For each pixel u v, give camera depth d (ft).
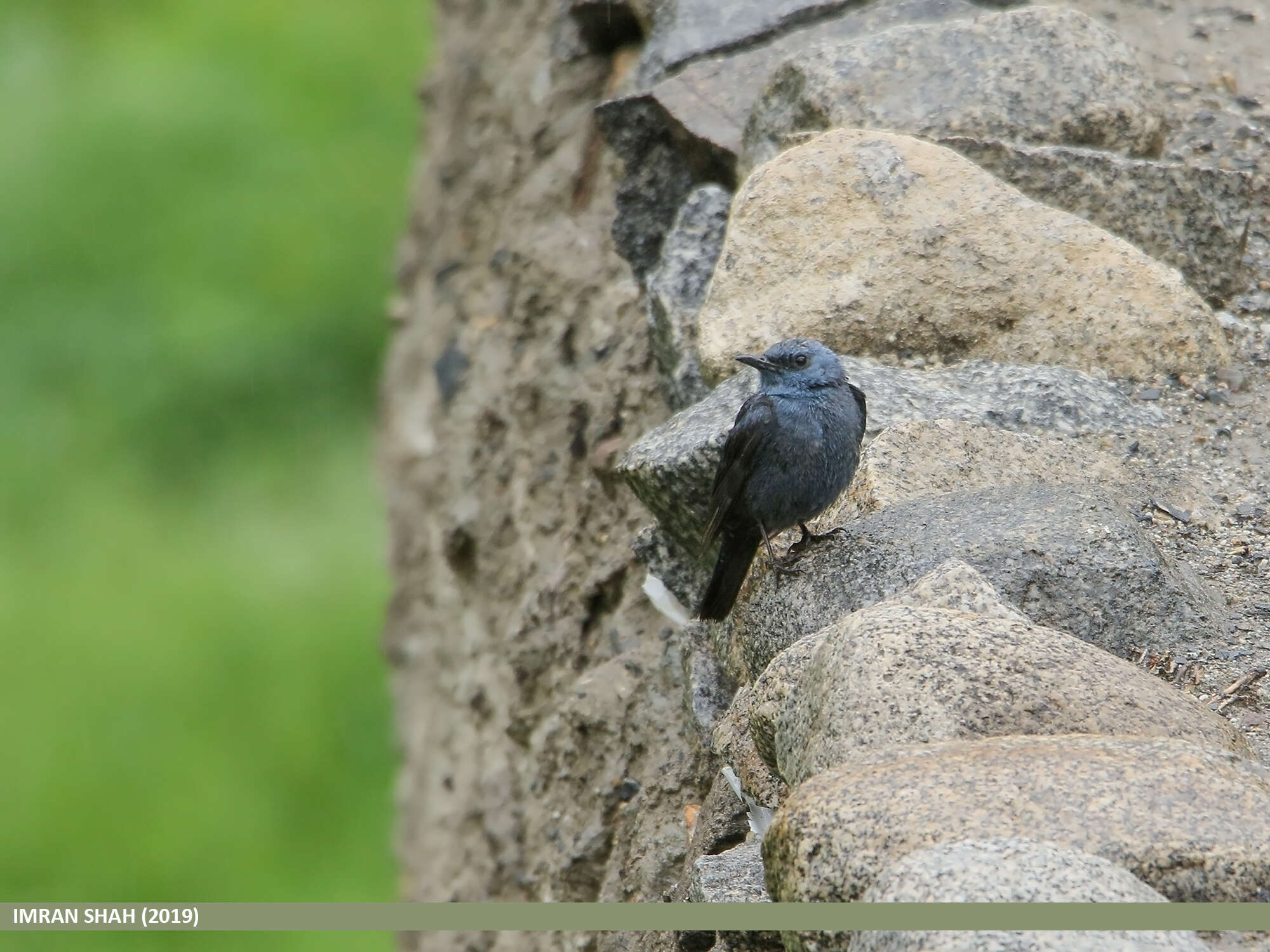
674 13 55.31
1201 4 54.08
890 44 47.42
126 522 102.68
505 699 53.98
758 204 41.81
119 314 117.80
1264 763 27.66
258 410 112.98
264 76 130.21
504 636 55.06
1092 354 40.32
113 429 111.75
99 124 126.11
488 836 51.60
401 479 73.82
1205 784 21.56
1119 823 20.88
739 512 34.63
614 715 43.32
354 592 91.97
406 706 69.15
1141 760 22.03
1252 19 53.26
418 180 82.02
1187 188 43.80
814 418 33.78
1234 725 28.89
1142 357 40.29
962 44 47.14
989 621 25.82
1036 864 19.30
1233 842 20.67
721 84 51.60
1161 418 38.91
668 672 41.81
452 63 79.41
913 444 36.06
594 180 59.47
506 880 49.80
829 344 40.40
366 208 123.24
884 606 26.37
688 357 43.55
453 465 62.95
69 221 121.19
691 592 41.57
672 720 40.98
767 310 40.78
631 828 40.37
